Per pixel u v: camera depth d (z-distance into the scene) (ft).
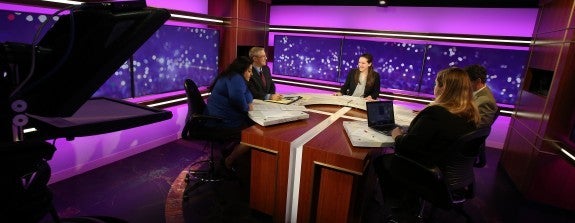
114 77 10.02
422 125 5.80
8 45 2.50
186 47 12.72
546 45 10.41
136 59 10.66
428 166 5.79
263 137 7.23
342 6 17.19
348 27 17.28
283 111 8.85
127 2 2.68
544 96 9.89
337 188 6.70
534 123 10.13
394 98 15.99
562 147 9.06
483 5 14.11
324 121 8.62
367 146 6.65
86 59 2.48
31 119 2.75
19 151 2.55
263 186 7.68
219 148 12.87
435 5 14.97
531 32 13.58
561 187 9.39
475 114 5.81
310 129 7.84
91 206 8.20
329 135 7.43
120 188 9.22
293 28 17.69
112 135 10.93
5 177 2.61
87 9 2.50
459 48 14.58
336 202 6.80
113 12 2.65
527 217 8.97
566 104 8.98
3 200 2.68
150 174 10.25
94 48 2.46
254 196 7.92
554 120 9.20
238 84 8.41
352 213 6.91
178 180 9.91
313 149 6.62
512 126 12.18
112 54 2.50
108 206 8.25
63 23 2.77
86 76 2.51
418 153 5.92
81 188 9.09
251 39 15.53
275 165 7.28
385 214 8.56
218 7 14.51
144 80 11.12
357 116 9.34
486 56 14.17
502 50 13.83
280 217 7.57
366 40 16.43
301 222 7.30
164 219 7.84
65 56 2.44
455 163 5.88
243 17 14.62
